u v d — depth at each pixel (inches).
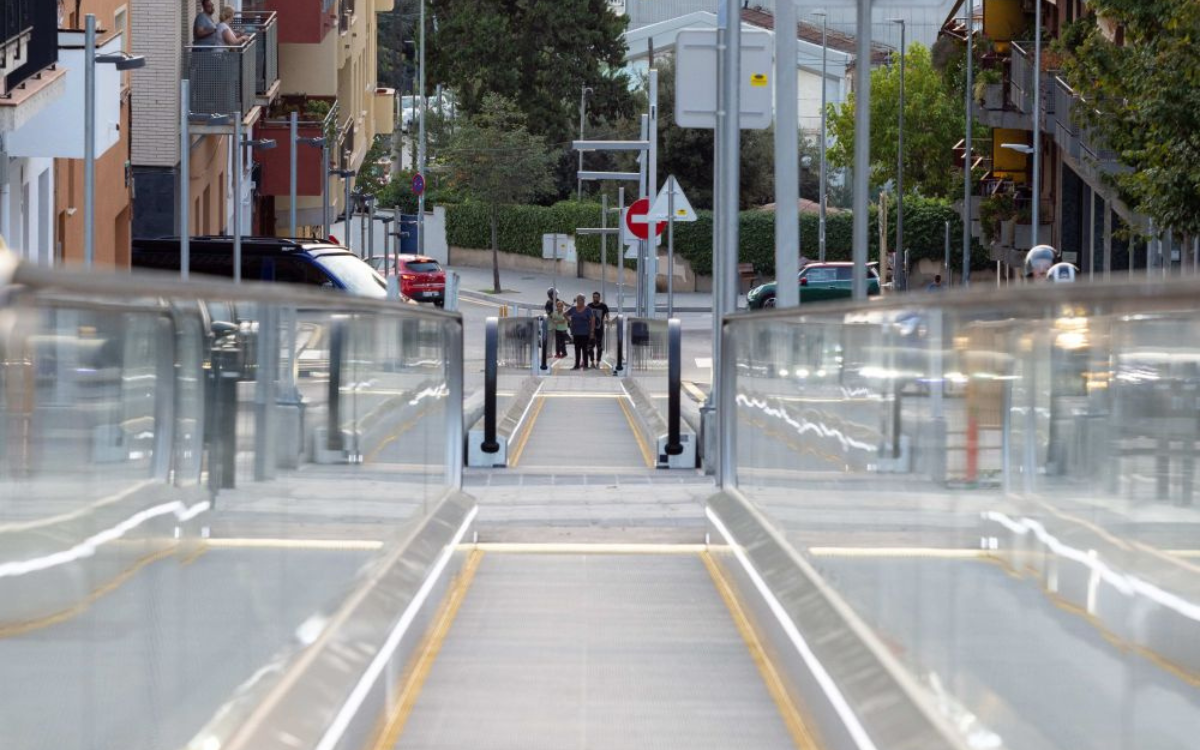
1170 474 299.1
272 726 462.6
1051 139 5885.8
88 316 314.0
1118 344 327.6
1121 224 4849.9
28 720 280.7
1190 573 290.2
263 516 481.4
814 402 733.9
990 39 6368.1
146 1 3799.2
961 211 7140.8
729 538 973.2
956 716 456.1
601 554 1125.7
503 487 1690.5
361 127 6840.6
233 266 3120.1
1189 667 291.0
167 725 374.6
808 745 625.6
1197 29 2800.2
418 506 879.7
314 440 562.3
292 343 529.0
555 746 615.8
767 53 2017.7
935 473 490.0
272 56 4633.4
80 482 310.0
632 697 694.5
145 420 361.1
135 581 350.6
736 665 762.8
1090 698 343.9
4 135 2336.4
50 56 2256.4
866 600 601.6
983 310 435.8
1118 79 3211.1
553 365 5236.2
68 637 302.7
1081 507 351.9
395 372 769.6
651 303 4466.0
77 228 3011.8
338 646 570.6
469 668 742.5
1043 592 377.4
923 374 509.7
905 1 1309.1
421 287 6520.7
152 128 3828.7
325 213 5132.9
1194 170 2844.5
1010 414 408.8
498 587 977.5
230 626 438.3
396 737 627.2
